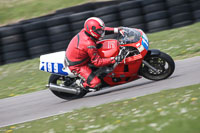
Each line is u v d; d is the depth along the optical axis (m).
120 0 46.69
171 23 38.88
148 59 21.64
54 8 51.62
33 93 27.12
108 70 21.61
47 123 18.69
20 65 37.06
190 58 26.77
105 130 14.67
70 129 16.27
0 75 35.16
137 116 15.48
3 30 38.34
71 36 38.81
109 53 20.91
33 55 38.75
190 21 38.72
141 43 20.91
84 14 38.44
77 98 23.88
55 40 38.59
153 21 38.38
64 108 21.81
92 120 16.88
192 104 14.95
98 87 21.64
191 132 12.20
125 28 21.94
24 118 21.48
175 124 13.18
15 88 29.72
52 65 22.62
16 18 51.19
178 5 38.31
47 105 23.45
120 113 16.77
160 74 22.05
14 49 38.50
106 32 22.00
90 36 20.58
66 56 21.78
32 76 32.28
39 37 38.50
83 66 21.58
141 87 22.03
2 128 20.19
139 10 38.53
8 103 25.77
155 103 16.80
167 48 31.52
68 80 23.17
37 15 50.59
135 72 21.80
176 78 21.80
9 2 56.34
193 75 21.56
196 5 38.56
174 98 16.83
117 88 24.17
